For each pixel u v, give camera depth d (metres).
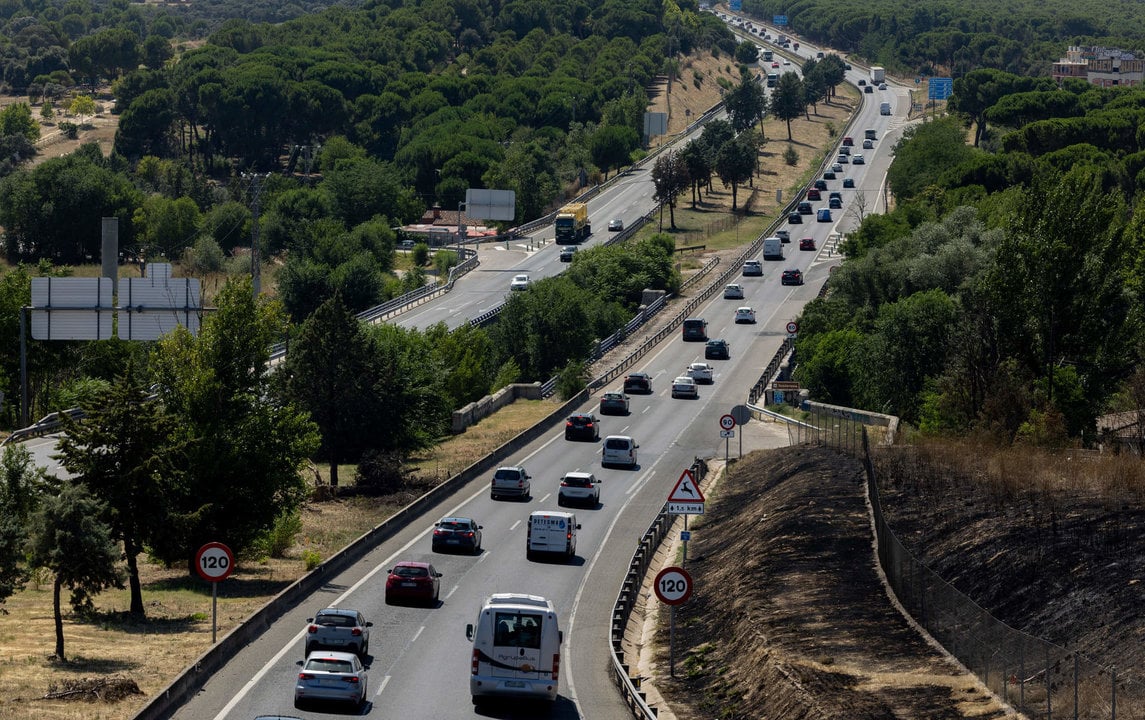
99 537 90.88
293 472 123.94
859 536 111.50
